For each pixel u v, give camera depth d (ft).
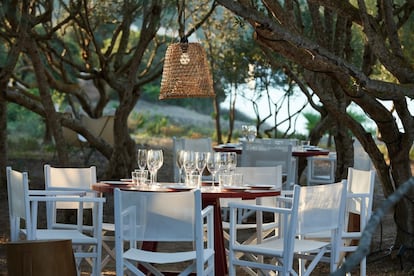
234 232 18.30
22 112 89.40
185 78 27.53
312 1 21.59
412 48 27.40
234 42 53.52
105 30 74.43
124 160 40.40
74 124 45.16
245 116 101.19
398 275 22.82
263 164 34.68
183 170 22.33
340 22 29.01
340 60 18.61
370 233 6.84
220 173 20.38
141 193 16.37
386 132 23.11
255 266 17.98
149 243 19.97
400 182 23.56
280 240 19.21
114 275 23.24
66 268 17.93
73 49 81.51
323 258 19.44
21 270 17.63
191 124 99.14
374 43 20.16
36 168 52.85
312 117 78.33
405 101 22.63
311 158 38.37
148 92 110.32
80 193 21.63
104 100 57.06
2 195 40.47
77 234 20.08
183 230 16.28
